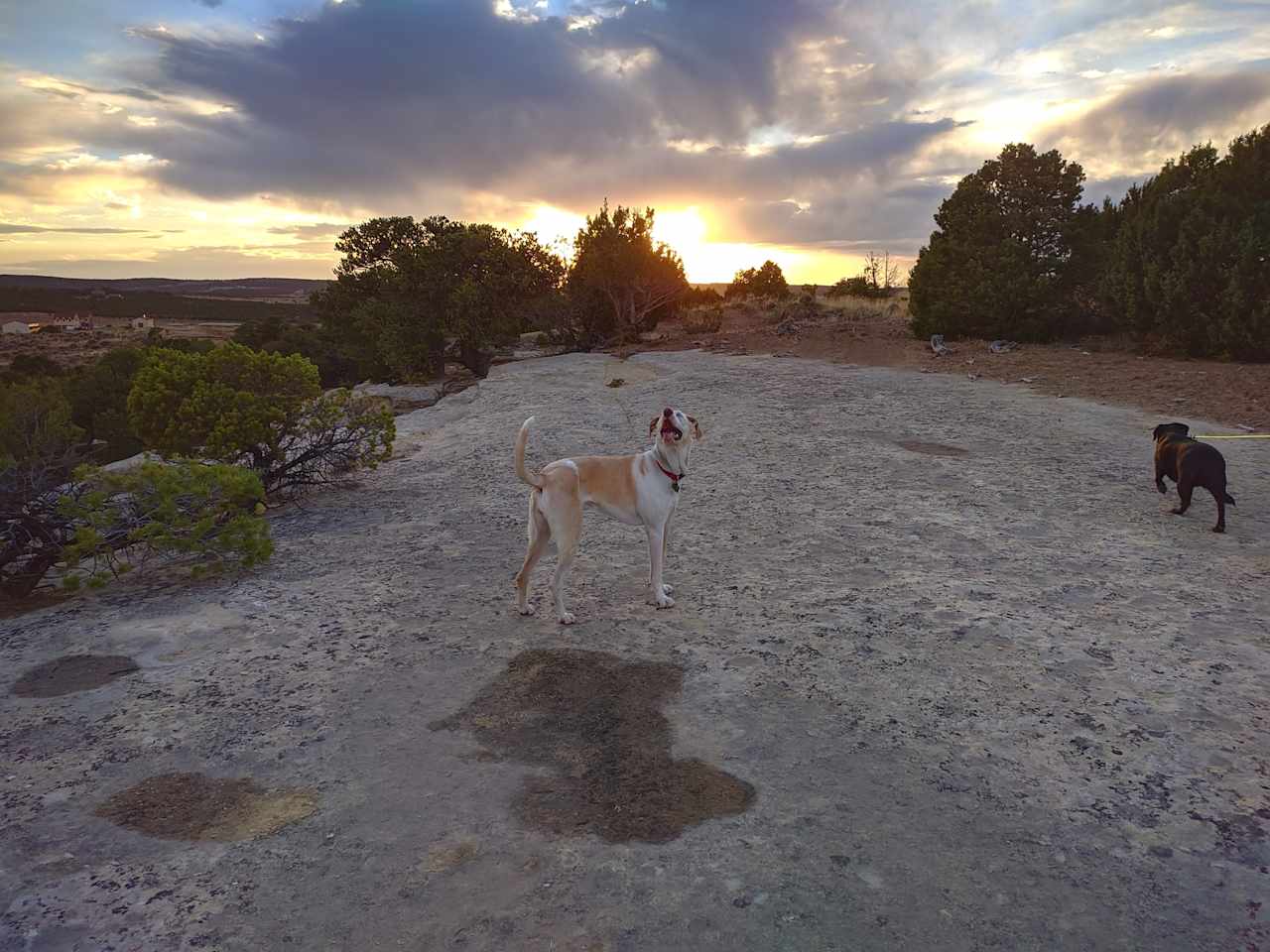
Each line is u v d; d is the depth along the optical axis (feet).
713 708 14.78
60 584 23.36
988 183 74.64
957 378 58.49
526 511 29.25
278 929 9.52
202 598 21.27
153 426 33.60
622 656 17.07
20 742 14.01
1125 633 17.67
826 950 9.04
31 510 23.50
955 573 21.68
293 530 27.86
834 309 106.83
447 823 11.54
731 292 146.00
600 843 11.03
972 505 28.45
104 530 22.91
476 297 81.41
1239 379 49.93
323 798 12.21
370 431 35.42
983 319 73.10
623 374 66.59
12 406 57.31
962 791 12.09
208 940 9.36
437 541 25.81
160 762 13.30
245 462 33.91
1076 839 10.94
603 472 19.19
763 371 64.08
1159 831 11.07
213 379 34.09
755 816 11.55
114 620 19.84
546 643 17.85
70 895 10.12
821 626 18.40
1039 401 48.88
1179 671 15.79
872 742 13.53
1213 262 57.47
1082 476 32.24
